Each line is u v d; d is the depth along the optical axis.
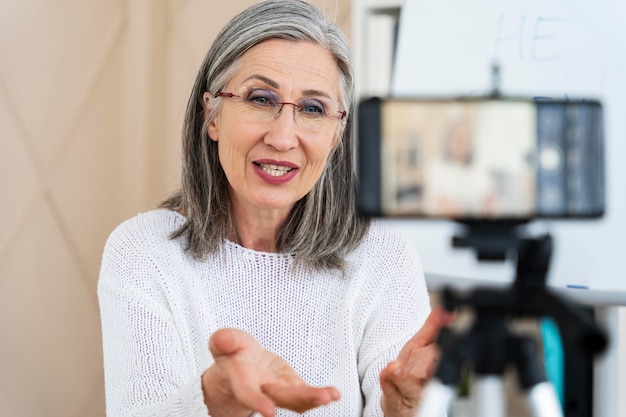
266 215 1.07
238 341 0.66
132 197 1.90
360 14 1.32
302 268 1.08
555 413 0.50
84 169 1.85
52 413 1.80
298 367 1.07
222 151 1.01
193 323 1.04
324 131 1.00
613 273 1.17
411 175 0.52
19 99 1.71
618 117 1.16
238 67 1.00
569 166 0.51
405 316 1.12
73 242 1.84
